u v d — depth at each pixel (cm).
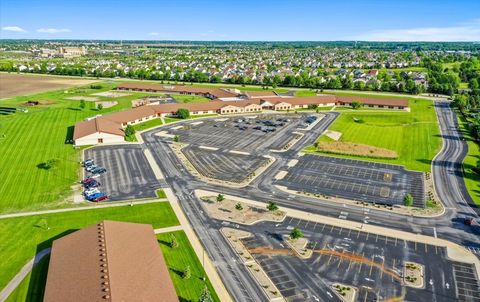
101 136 13525
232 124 16775
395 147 13700
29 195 9275
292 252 7081
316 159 12231
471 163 12000
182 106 18750
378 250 7188
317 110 19400
